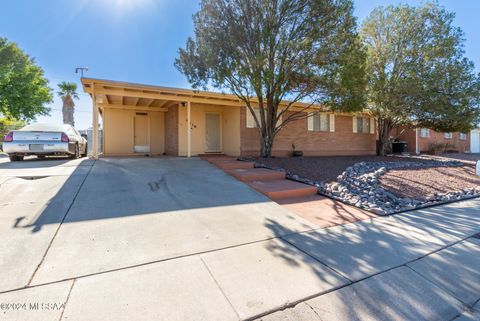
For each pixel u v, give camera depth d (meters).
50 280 2.27
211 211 4.34
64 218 3.66
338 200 5.47
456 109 11.59
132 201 4.54
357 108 8.70
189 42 8.43
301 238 3.50
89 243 2.99
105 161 8.47
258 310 2.03
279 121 12.19
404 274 2.65
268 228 3.80
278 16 7.52
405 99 11.43
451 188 7.06
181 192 5.27
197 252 2.94
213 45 7.48
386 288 2.40
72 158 9.48
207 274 2.50
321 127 13.86
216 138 12.27
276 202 5.18
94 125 8.85
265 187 5.91
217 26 7.64
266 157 9.77
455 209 5.16
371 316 2.02
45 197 4.52
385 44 12.32
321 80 7.60
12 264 2.48
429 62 11.46
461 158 15.09
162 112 13.14
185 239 3.25
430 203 5.48
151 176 6.39
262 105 9.59
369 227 4.00
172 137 11.95
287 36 7.60
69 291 2.14
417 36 11.62
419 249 3.24
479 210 5.09
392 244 3.38
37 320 1.80
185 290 2.23
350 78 7.53
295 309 2.07
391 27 12.24
